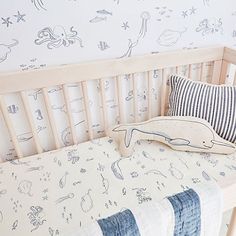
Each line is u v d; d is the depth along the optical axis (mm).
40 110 1057
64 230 750
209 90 1056
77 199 847
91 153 1060
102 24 996
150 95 1204
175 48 1190
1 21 848
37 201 848
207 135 979
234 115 1018
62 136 1159
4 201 853
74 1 912
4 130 1031
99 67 1014
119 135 1081
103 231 440
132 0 998
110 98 1170
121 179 916
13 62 926
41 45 937
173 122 1021
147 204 485
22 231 755
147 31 1089
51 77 955
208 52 1194
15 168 993
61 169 977
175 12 1102
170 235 503
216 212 521
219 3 1176
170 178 908
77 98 1100
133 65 1070
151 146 1081
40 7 875
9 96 973
